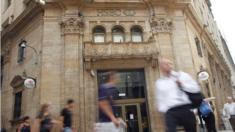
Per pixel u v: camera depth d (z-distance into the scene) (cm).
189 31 2259
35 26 2128
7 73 2334
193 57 2130
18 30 2345
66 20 2000
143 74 1978
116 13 2116
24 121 1247
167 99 486
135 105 1892
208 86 2288
